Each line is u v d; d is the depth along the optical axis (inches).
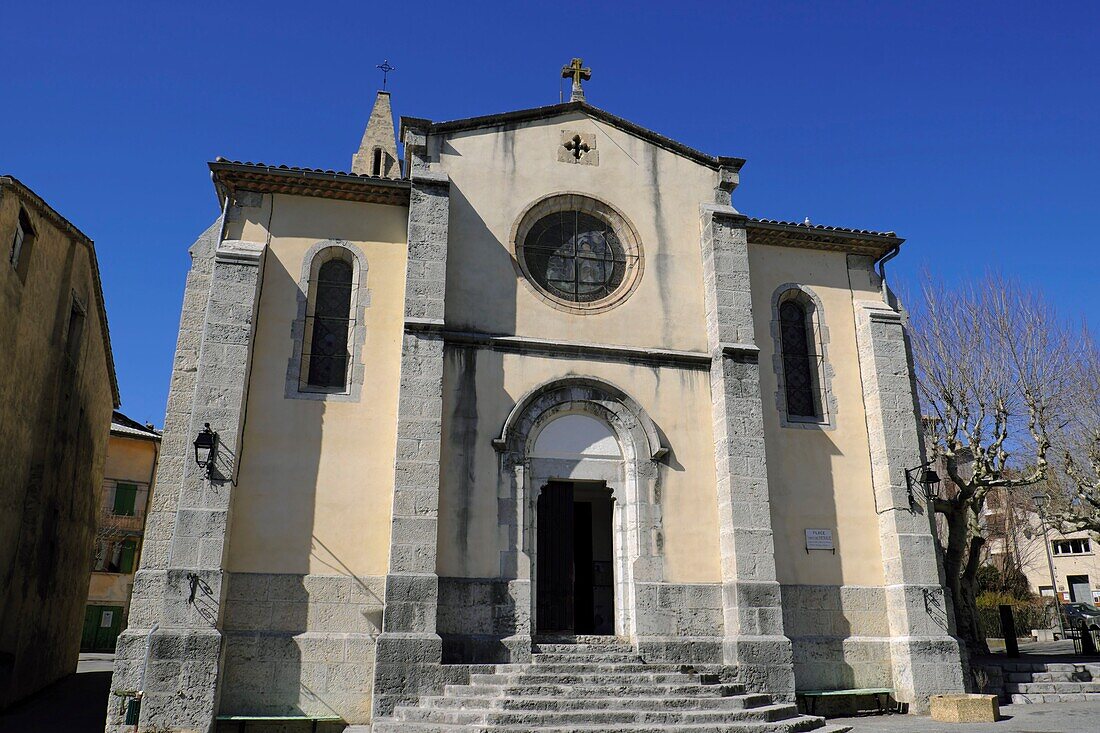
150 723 520.7
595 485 748.0
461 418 639.1
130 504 1520.7
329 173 668.1
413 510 594.6
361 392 637.9
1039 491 1065.5
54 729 603.5
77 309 844.6
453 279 677.9
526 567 615.8
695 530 659.4
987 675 705.6
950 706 590.9
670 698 539.5
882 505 704.4
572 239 729.6
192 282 642.2
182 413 606.5
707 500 670.5
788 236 766.5
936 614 666.8
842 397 739.4
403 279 674.2
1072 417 996.6
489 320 676.1
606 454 668.7
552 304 695.1
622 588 645.3
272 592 581.0
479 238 694.5
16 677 700.7
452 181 702.5
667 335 710.5
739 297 714.8
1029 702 685.3
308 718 551.2
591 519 748.6
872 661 666.8
